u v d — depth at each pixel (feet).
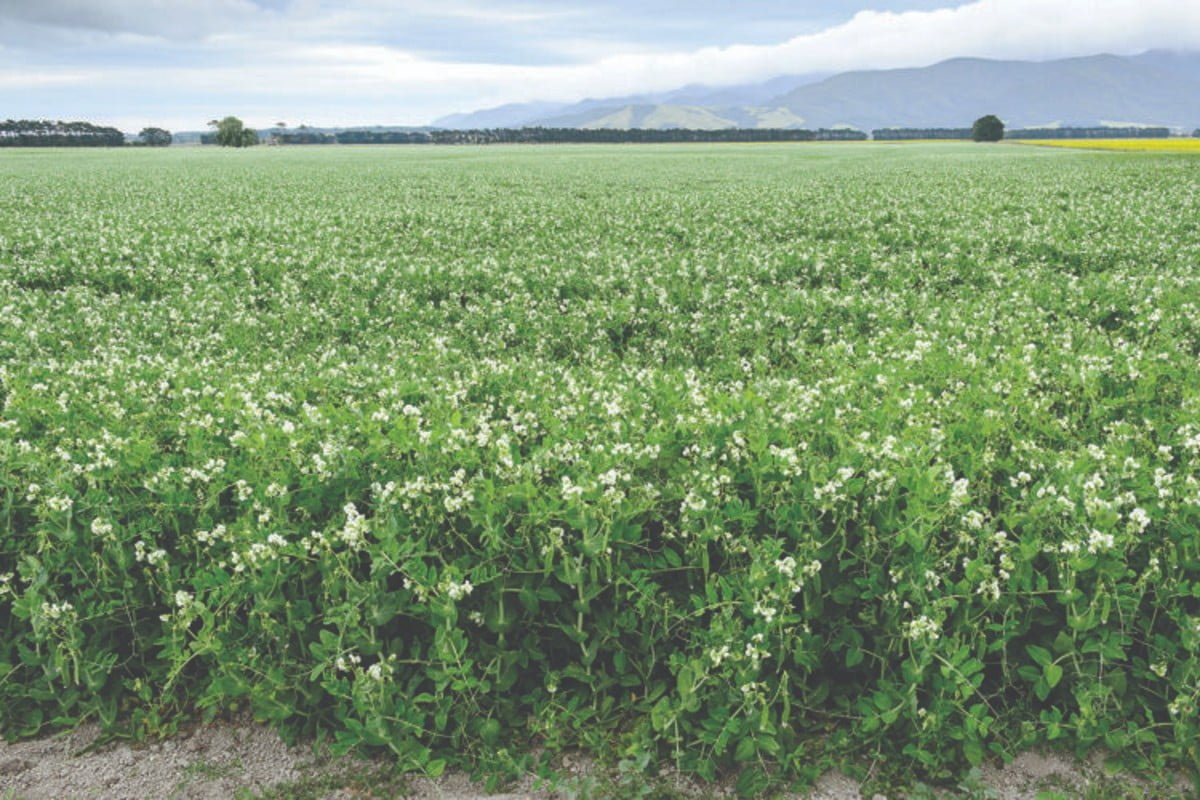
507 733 15.17
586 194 111.34
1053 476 17.21
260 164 212.23
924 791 13.69
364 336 39.34
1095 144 313.32
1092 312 36.60
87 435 19.52
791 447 18.02
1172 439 20.08
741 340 36.45
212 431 20.08
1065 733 14.33
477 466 17.65
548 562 14.88
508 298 45.83
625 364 34.01
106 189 124.77
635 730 14.83
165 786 14.24
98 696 15.66
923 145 343.05
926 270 50.08
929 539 15.38
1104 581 14.39
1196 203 80.69
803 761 14.34
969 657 14.88
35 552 16.69
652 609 15.56
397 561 14.75
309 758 14.76
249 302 46.47
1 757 14.97
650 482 17.24
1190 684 14.29
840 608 15.85
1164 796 13.46
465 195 111.45
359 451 18.01
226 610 15.88
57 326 38.09
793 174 151.23
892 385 23.90
